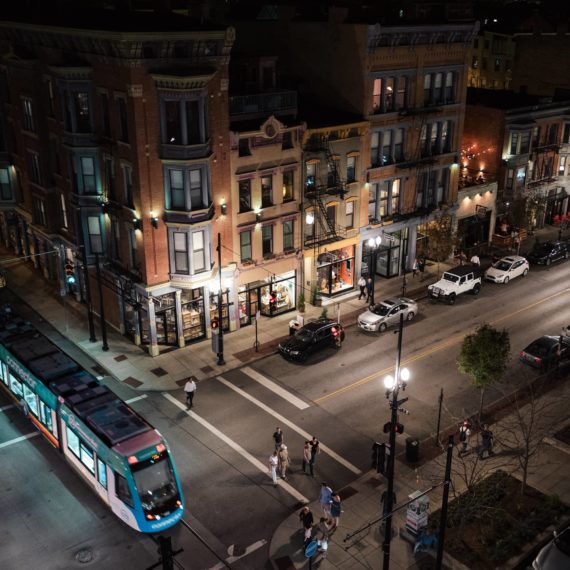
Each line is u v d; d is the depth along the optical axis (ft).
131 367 125.18
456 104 162.91
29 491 92.43
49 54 128.98
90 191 130.93
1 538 84.07
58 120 132.16
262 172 131.44
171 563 54.75
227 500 91.15
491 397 115.85
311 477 95.96
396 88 150.30
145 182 117.80
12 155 158.10
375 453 96.17
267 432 106.11
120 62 111.45
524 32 230.07
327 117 145.28
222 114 122.11
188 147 116.26
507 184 189.06
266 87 136.26
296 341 128.36
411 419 109.40
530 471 95.66
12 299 151.64
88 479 90.12
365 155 148.66
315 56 150.30
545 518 85.35
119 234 130.21
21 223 167.43
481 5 313.94
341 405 113.50
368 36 138.92
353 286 158.81
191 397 111.96
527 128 183.42
